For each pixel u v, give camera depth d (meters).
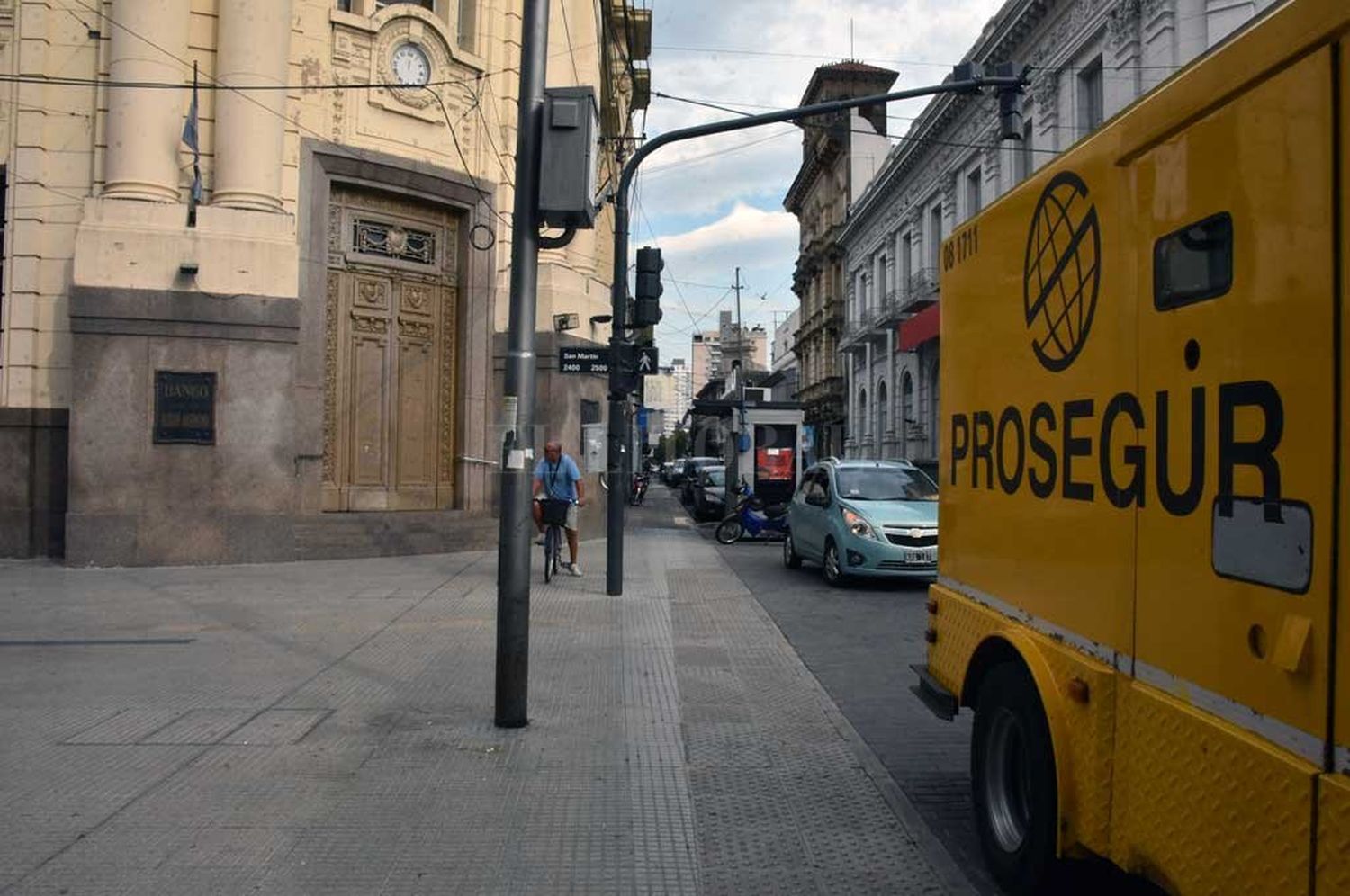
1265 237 2.79
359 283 16.94
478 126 18.48
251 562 14.64
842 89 53.72
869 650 9.52
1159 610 3.31
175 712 7.03
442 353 18.20
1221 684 2.96
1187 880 3.09
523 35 6.83
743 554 18.31
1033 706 4.16
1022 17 26.44
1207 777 2.99
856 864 4.69
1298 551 2.62
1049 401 4.22
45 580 13.03
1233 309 2.93
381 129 16.92
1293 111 2.68
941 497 5.70
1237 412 2.90
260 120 15.05
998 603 4.77
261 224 14.81
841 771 6.00
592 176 6.84
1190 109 3.16
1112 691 3.61
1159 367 3.34
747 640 9.91
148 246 14.24
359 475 16.94
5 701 7.29
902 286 40.78
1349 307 2.45
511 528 6.68
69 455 14.05
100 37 15.30
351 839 4.84
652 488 61.53
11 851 4.65
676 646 9.52
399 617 10.67
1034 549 4.35
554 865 4.61
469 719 6.91
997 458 4.82
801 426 28.69
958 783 5.88
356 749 6.21
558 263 19.88
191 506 14.40
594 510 20.56
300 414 15.81
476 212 18.34
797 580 14.47
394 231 17.42
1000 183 29.45
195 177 14.55
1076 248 3.99
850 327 50.00
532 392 6.80
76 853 4.63
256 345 14.70
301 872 4.47
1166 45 20.50
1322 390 2.54
